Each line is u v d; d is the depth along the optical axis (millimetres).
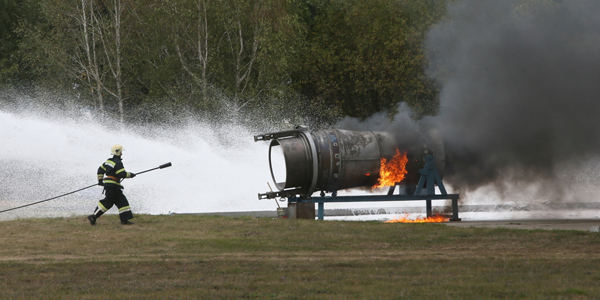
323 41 86750
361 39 82812
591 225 28781
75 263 18094
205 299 13125
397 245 21562
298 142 32969
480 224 30156
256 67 79562
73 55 83562
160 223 29297
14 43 87625
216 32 79812
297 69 83125
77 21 82500
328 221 29594
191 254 20047
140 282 15078
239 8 76938
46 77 82188
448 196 34750
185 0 76000
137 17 80125
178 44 77500
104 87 79875
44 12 79812
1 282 15250
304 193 33656
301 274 15938
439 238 23109
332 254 19688
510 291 13375
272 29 79250
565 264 16781
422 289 13805
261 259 18750
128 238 24062
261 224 28328
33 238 24219
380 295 13281
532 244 21219
